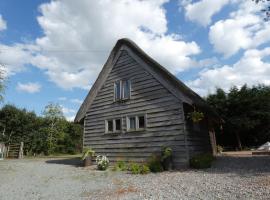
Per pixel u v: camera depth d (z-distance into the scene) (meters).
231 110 26.39
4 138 28.53
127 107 14.76
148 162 12.53
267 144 20.86
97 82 16.80
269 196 5.67
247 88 26.97
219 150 19.64
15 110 30.23
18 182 10.44
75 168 14.73
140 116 14.05
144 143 13.52
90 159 15.49
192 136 12.91
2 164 18.25
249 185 6.87
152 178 9.57
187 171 10.72
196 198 6.12
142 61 14.53
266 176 7.94
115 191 7.59
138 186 8.12
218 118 15.70
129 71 15.16
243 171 9.40
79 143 35.69
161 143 12.80
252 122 24.97
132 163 13.23
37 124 32.34
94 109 16.69
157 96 13.44
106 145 15.39
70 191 8.08
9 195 7.94
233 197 5.90
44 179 10.99
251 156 15.27
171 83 12.88
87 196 7.20
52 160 21.91
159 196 6.59
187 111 12.83
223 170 10.09
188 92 12.20
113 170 13.02
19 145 28.52
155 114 13.35
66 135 34.16
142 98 14.11
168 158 11.88
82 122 18.19
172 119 12.60
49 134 32.12
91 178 10.60
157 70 13.66
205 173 9.68
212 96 28.05
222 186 7.09
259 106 25.77
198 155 12.16
